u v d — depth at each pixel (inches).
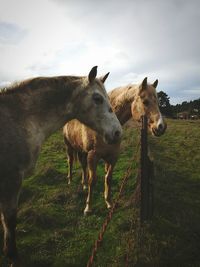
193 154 456.4
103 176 317.7
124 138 545.0
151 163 201.9
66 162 393.4
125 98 234.1
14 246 153.2
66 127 278.1
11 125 149.9
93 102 165.5
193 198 264.5
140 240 177.8
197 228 203.0
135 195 237.0
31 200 254.5
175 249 176.2
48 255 174.7
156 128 214.8
